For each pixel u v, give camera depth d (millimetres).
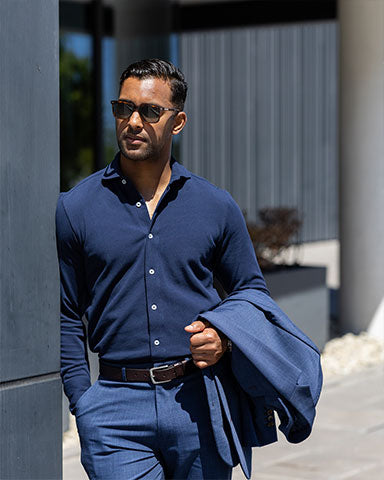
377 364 9266
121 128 2910
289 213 10156
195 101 19469
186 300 2953
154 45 13742
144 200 2971
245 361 2951
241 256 3076
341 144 10289
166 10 13758
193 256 2955
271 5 13742
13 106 2873
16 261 2900
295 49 20672
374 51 9945
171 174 2977
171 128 2957
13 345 2902
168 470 3064
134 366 2957
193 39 19500
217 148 19766
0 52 2832
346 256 10344
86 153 14023
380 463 5992
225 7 14078
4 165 2855
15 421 2930
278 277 9000
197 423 2953
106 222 2932
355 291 10281
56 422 3068
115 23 13906
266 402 3029
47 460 3039
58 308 3051
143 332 2939
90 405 2980
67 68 13703
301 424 3041
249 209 20062
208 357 2902
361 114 10086
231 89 19859
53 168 3004
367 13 9914
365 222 10180
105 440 2943
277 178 20609
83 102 13945
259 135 20219
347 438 6582
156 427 2938
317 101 21281
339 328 10438
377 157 10078
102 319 2967
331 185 21938
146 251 2922
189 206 2969
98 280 2959
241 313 2951
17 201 2896
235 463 3039
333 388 8203
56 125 3008
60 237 2996
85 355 3092
